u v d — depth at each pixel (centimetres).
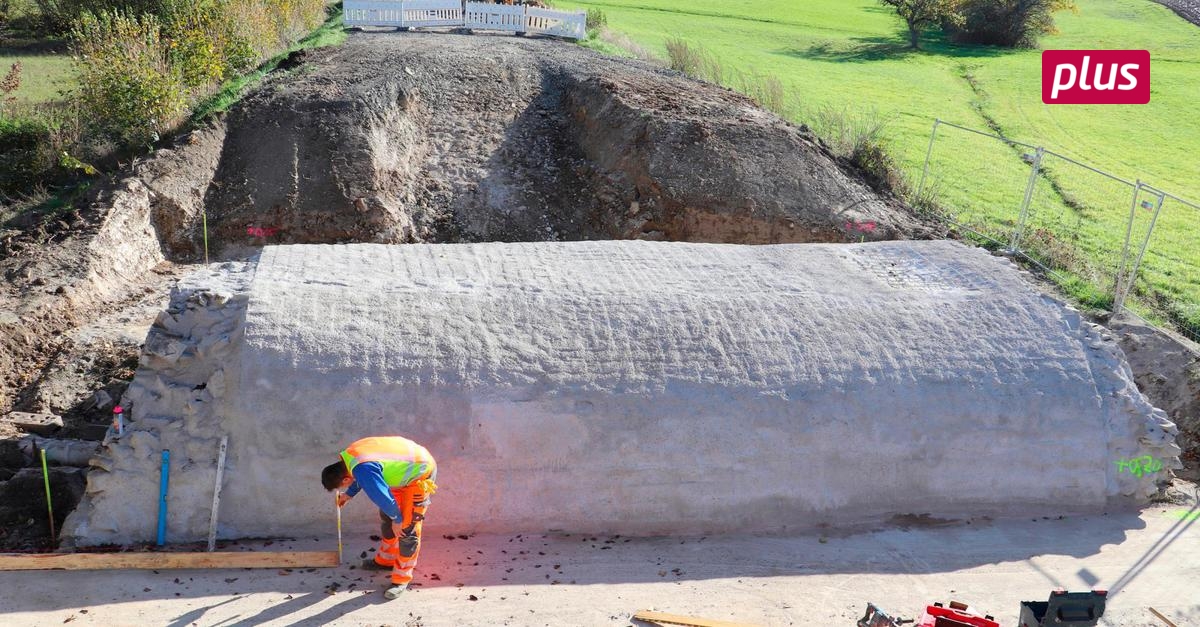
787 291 958
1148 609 722
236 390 780
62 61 2530
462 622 656
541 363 825
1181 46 4019
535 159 1759
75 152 1672
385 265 959
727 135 1645
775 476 823
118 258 1336
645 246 1072
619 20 3972
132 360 1070
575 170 1734
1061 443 866
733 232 1544
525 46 2373
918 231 1553
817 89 2930
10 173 1639
